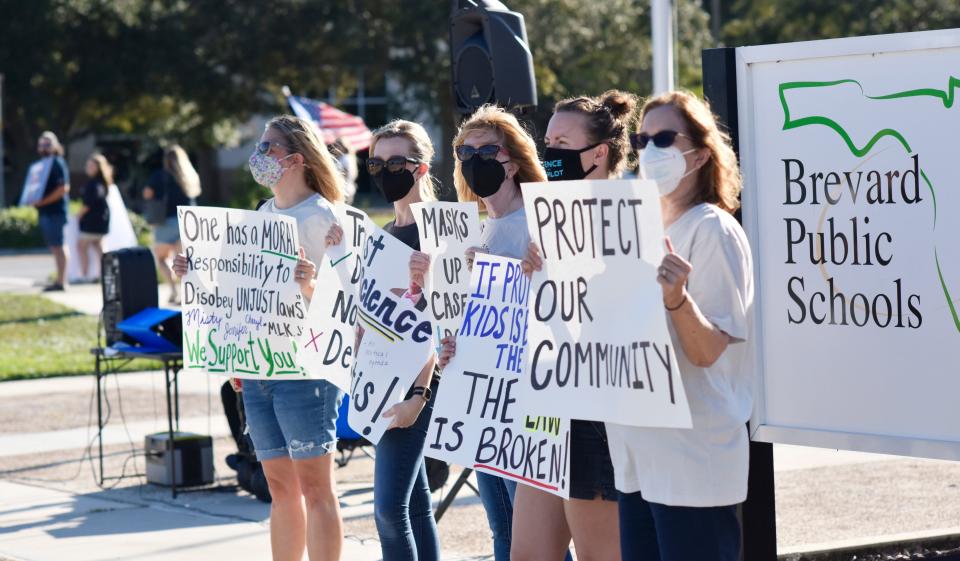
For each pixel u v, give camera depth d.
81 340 14.86
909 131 4.27
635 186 3.50
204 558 6.28
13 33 39.06
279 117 5.30
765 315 4.58
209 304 5.43
